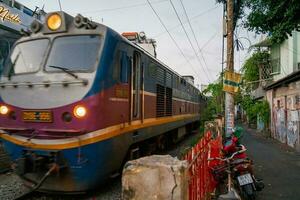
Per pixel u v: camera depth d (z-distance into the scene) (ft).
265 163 38.09
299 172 32.65
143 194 9.89
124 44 25.09
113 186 26.17
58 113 21.08
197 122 84.43
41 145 21.07
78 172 20.97
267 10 24.29
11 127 22.44
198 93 82.58
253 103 103.91
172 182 9.80
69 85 21.42
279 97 67.67
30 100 22.07
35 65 23.21
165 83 39.63
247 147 54.34
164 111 38.81
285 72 74.02
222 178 22.17
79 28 23.67
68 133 20.77
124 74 24.93
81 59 22.41
